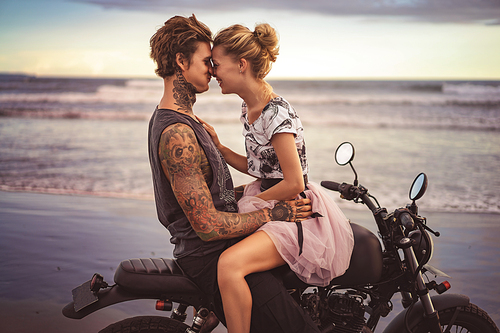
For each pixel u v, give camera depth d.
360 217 5.65
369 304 1.99
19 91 27.92
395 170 8.91
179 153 1.58
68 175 8.22
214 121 19.36
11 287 3.34
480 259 4.18
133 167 9.00
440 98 24.72
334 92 30.78
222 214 1.65
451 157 10.48
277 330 1.63
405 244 1.72
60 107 22.56
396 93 29.06
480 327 2.02
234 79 1.79
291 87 33.81
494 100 23.80
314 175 8.38
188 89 1.74
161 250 4.34
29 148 11.05
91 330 2.71
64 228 5.05
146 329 1.65
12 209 5.86
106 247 4.40
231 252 1.63
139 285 1.62
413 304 1.97
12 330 2.66
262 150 1.86
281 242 1.68
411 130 16.52
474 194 7.10
